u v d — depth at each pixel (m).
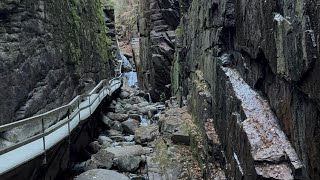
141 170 10.23
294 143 4.30
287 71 4.24
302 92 3.88
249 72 6.41
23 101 9.12
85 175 9.09
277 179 4.09
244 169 5.12
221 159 7.27
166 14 24.14
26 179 6.61
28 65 9.58
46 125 10.45
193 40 13.77
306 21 3.55
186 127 11.62
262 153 4.48
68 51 13.98
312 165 3.65
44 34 11.09
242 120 5.56
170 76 23.59
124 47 47.22
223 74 7.46
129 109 19.67
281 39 4.43
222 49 8.16
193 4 14.02
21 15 9.35
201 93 10.14
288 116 4.50
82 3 18.20
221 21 7.96
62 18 13.60
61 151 8.73
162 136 12.30
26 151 7.11
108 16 35.00
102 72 22.94
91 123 13.16
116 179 8.91
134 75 37.88
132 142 13.32
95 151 12.07
